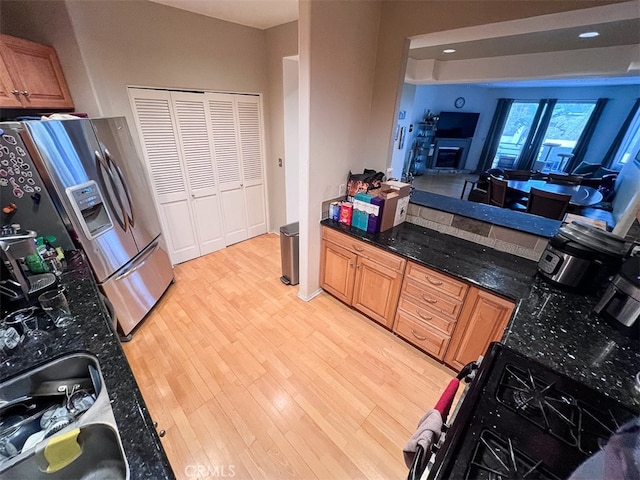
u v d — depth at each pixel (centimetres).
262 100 325
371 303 228
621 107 554
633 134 525
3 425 86
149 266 239
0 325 103
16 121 152
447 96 657
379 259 207
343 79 200
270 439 150
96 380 92
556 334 116
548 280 155
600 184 440
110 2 201
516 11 153
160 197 279
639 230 139
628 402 88
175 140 271
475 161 736
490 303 156
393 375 190
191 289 277
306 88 181
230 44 276
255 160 349
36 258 136
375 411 166
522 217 201
